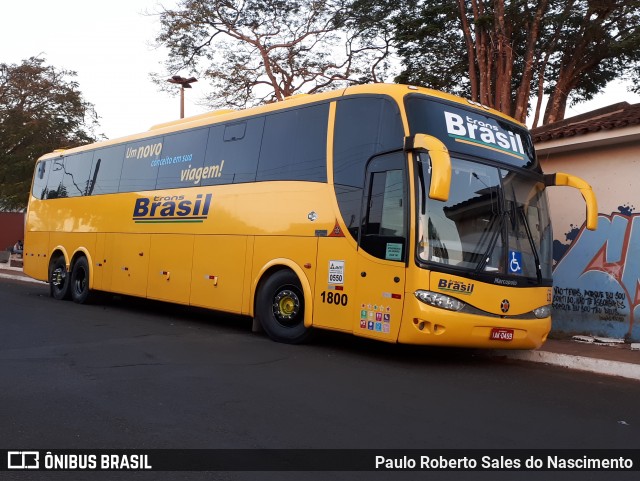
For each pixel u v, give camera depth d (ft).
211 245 36.94
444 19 71.61
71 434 17.08
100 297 50.47
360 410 19.93
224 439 16.83
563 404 21.83
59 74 124.06
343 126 30.40
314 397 21.33
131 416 18.74
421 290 25.95
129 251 44.27
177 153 41.34
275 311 32.60
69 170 53.93
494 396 22.54
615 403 22.27
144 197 43.50
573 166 37.65
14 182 116.37
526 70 63.16
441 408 20.54
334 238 29.66
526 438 17.74
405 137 27.09
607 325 35.50
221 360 27.25
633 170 34.71
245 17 87.35
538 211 30.22
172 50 87.92
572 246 37.52
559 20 62.90
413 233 26.27
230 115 37.81
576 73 71.20
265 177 34.09
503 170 29.14
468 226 27.30
